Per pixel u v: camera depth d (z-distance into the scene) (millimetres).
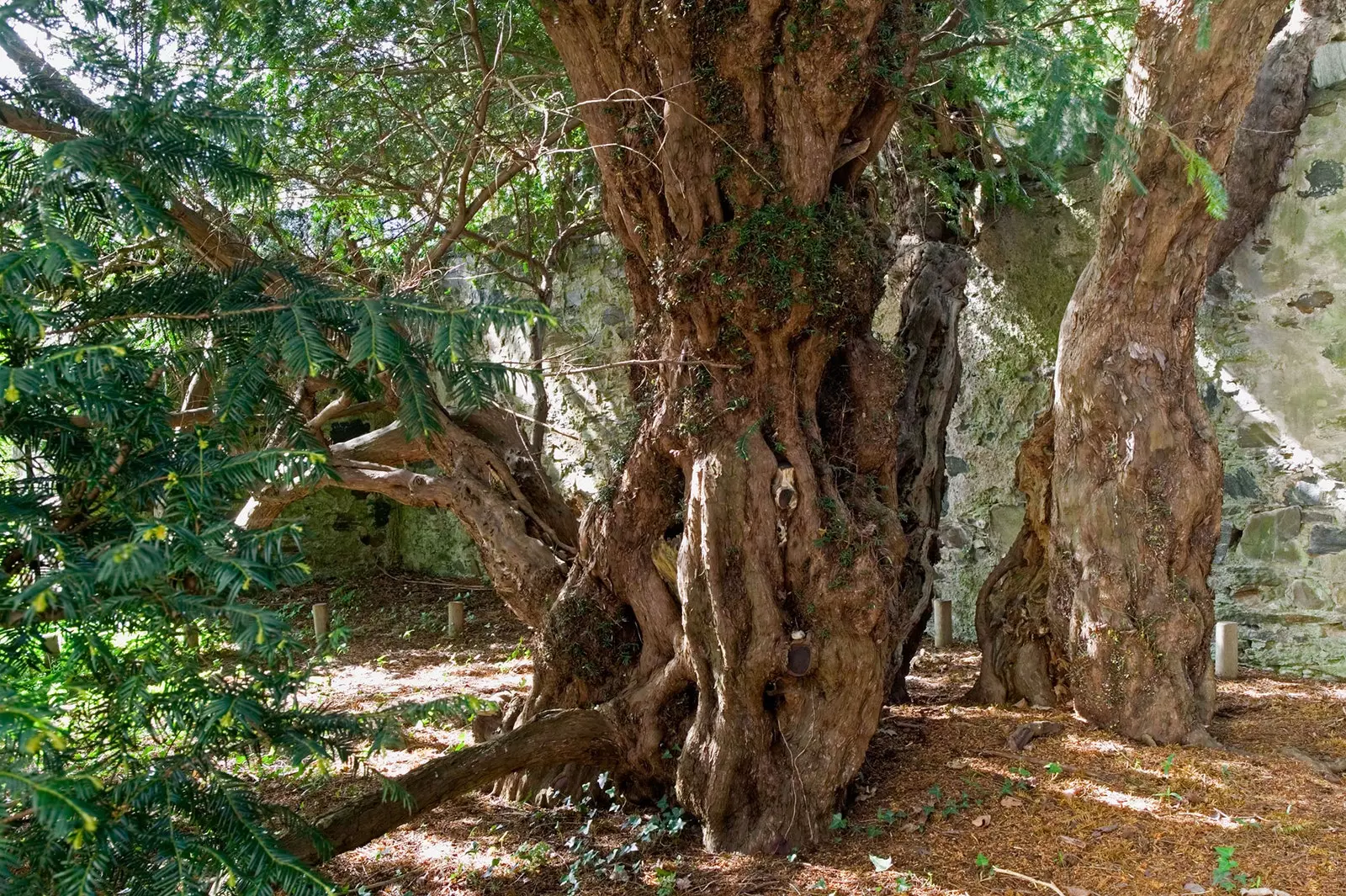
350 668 7379
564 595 4281
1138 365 4566
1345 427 5734
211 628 2121
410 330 2506
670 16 3486
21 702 1583
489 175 6266
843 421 4188
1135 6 4867
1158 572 4496
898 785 4082
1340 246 5699
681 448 3895
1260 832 3488
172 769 2115
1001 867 3350
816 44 3475
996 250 7145
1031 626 5062
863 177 4609
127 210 2092
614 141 3736
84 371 1887
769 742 3730
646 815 4016
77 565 1830
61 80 2383
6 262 1790
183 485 2010
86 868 1861
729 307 3668
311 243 5879
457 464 4906
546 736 3811
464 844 3873
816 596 3684
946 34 4723
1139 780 3971
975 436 7316
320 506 10664
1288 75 5785
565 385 8734
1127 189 4426
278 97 5074
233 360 2410
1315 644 5871
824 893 3268
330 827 3285
